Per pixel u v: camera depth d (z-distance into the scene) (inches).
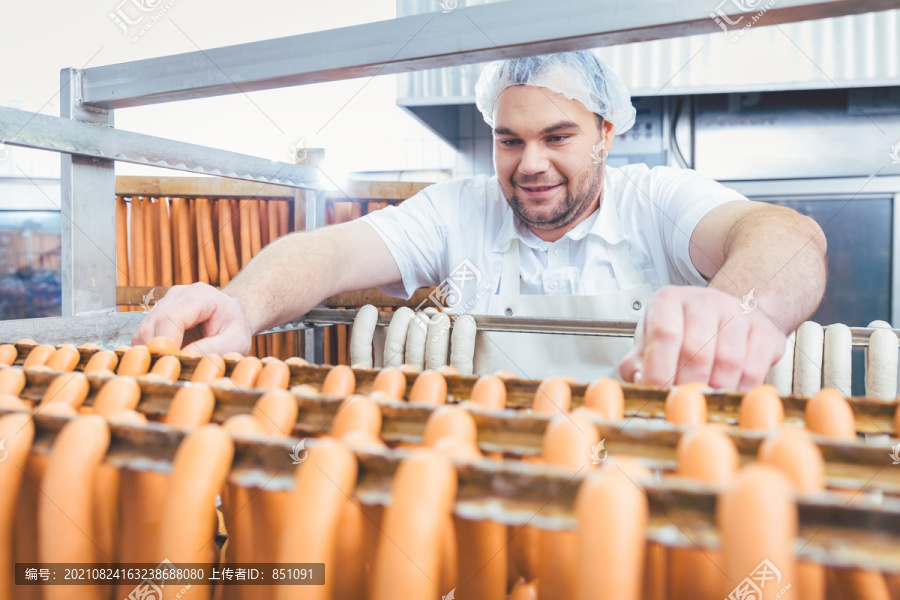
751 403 14.1
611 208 52.1
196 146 37.1
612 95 48.0
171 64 29.7
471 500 10.1
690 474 10.5
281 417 14.2
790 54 78.0
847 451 11.0
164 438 12.1
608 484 9.2
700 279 46.9
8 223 91.3
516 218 54.0
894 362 32.8
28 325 27.2
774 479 8.7
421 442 13.3
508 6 23.5
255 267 37.9
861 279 88.2
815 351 36.1
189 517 10.9
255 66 28.3
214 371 18.7
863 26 76.4
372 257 49.5
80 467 11.9
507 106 45.8
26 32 90.5
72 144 29.6
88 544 12.1
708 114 90.4
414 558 9.4
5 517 12.6
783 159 89.5
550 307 49.3
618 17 21.8
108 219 33.9
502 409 15.7
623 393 15.5
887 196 86.2
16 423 12.9
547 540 11.2
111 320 31.8
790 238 32.0
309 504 10.3
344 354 64.5
